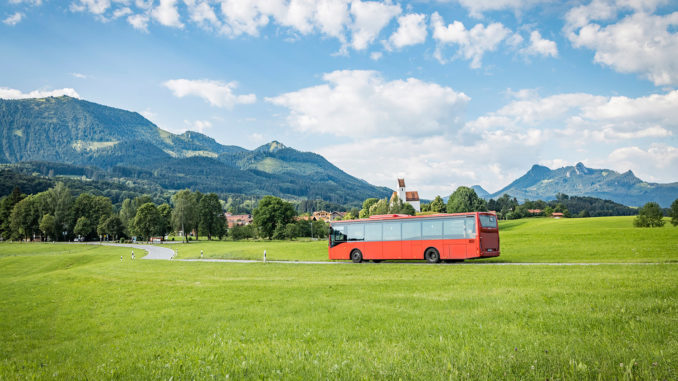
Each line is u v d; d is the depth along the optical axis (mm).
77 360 12344
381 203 163375
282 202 131500
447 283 21562
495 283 20484
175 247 103938
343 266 36938
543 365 7363
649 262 28984
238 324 14828
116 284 32875
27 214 150625
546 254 41500
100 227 150625
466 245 34781
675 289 15062
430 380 6887
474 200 139125
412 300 16609
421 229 37125
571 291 15914
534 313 12344
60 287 34656
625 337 9117
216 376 7863
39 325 20438
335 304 17047
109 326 18125
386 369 7531
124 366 9594
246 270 38781
